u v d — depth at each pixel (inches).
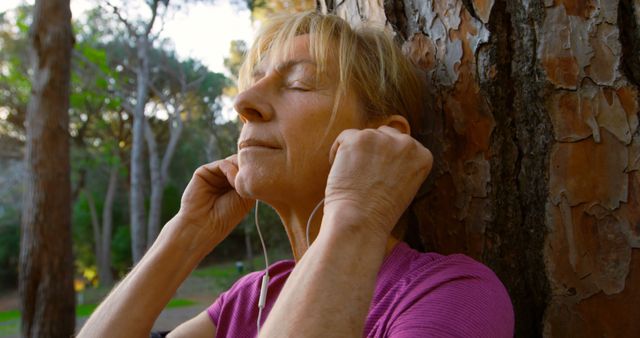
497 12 37.3
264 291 36.1
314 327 23.5
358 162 28.0
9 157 652.7
